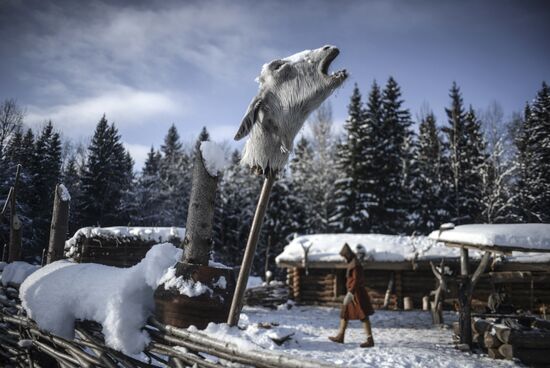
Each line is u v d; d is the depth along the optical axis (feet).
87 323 10.22
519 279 31.42
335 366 5.52
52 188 99.91
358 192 97.50
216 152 9.01
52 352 11.17
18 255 21.85
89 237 32.86
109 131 121.60
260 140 7.55
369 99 112.88
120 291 8.57
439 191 99.19
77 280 9.94
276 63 7.74
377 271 49.62
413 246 49.08
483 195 93.04
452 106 113.50
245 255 7.91
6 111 94.79
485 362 20.61
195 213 8.87
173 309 8.23
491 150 99.86
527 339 20.72
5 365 14.32
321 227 105.19
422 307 47.91
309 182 110.93
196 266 8.52
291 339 21.39
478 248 23.72
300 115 7.46
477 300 44.11
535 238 21.84
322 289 50.60
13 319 13.03
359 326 32.83
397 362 18.58
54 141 109.19
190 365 7.72
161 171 123.85
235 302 7.84
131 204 104.32
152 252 9.31
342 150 105.91
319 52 7.36
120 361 8.87
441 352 22.31
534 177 92.27
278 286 50.39
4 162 89.51
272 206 105.60
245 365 6.64
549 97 101.86
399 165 104.47
